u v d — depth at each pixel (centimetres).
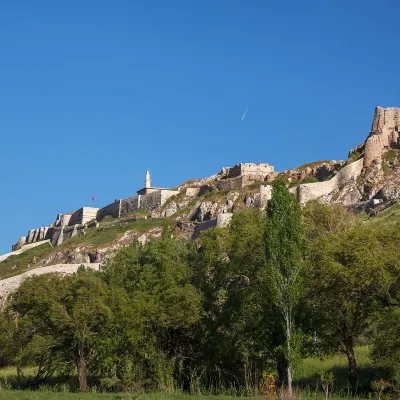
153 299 4416
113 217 16138
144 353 4316
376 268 3506
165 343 4547
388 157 10862
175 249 4972
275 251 3741
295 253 3728
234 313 4259
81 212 17450
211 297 4484
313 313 3912
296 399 3109
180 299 4300
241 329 4212
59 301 4384
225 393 3822
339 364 4269
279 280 3697
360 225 4247
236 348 4231
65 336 4319
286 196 3831
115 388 4278
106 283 4969
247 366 4141
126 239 12462
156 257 4869
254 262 4275
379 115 11475
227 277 4431
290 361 3606
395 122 11394
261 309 4188
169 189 15638
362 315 3803
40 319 4406
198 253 4997
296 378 4006
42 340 4212
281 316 3841
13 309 4678
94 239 13212
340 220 5225
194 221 12125
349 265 3603
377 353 3300
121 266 5003
